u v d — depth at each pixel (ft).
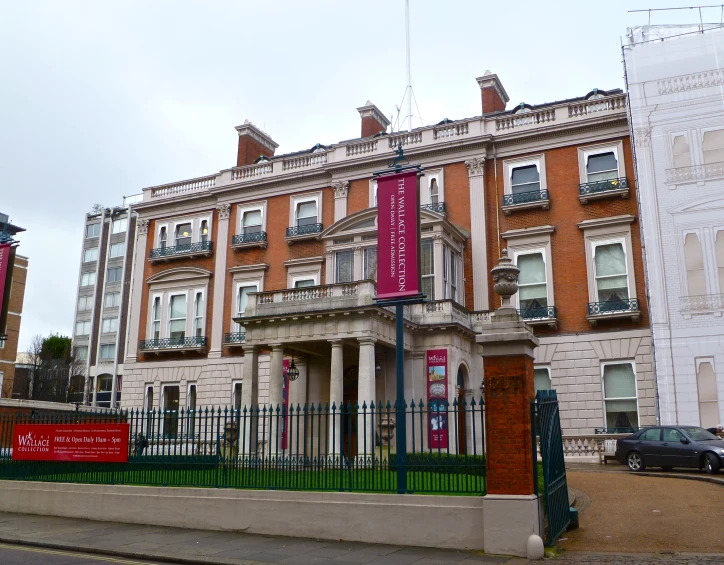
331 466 41.52
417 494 38.40
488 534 34.86
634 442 69.36
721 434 74.43
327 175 114.93
